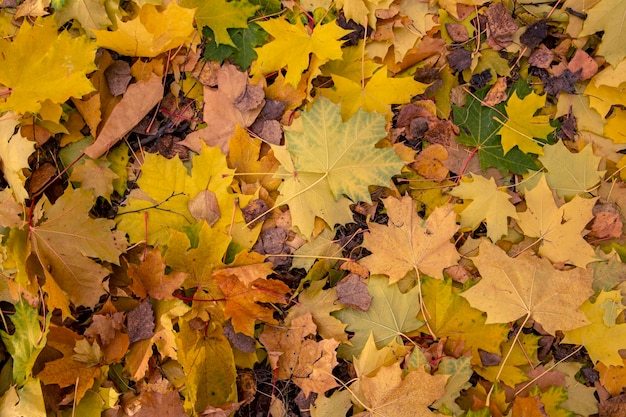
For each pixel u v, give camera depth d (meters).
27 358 0.89
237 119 0.93
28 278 0.87
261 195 0.93
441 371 0.90
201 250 0.89
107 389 0.89
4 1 0.93
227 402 0.91
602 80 0.95
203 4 0.93
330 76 0.95
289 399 0.93
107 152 0.93
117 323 0.89
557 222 0.92
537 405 0.90
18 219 0.87
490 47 0.96
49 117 0.89
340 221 0.92
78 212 0.88
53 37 0.89
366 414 0.89
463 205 0.95
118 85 0.93
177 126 0.95
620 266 0.92
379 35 0.95
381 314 0.92
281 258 0.94
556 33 0.96
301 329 0.91
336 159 0.91
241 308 0.90
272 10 0.95
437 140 0.96
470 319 0.92
